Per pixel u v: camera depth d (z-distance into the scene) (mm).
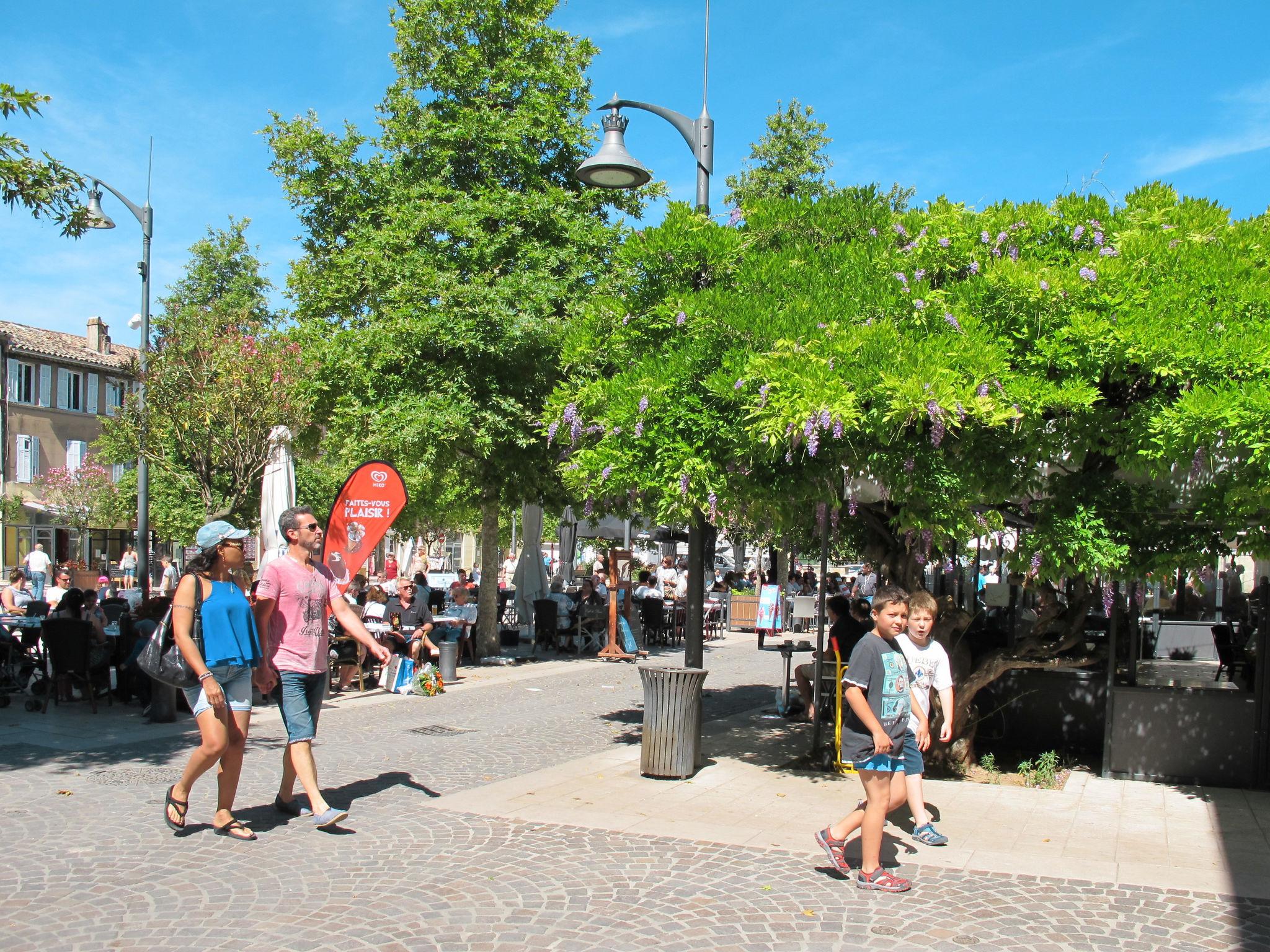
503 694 14250
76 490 39969
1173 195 8805
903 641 6746
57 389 46750
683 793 7977
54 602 18469
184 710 11742
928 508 7422
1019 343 7586
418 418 15227
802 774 8828
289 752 6914
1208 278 7383
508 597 23062
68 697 12422
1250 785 8508
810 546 10922
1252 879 5934
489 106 17672
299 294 17859
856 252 8336
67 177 10219
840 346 7004
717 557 37781
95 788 7871
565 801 7633
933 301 7598
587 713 12570
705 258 8773
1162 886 5766
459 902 5355
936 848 6492
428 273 15875
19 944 4711
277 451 14828
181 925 4969
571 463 9008
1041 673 10133
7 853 6105
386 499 13664
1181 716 8703
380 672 14680
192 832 6613
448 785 8289
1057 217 8430
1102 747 9938
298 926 4988
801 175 29547
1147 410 7168
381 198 17609
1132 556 7824
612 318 9320
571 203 17375
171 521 33969
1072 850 6500
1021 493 7855
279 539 14461
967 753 9164
